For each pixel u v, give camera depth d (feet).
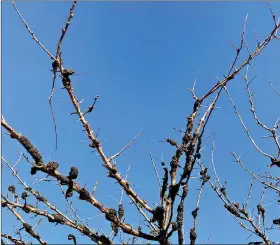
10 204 15.10
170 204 16.40
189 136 15.76
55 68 13.38
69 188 14.16
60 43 13.33
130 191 15.34
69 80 13.75
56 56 13.34
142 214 17.01
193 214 15.99
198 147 14.60
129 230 15.26
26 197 15.46
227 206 18.12
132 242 19.47
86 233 15.53
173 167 15.96
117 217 15.12
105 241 15.49
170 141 16.10
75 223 15.57
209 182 18.31
